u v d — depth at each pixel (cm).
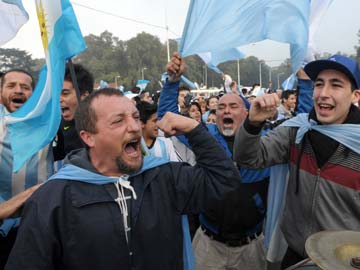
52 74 189
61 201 143
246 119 196
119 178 151
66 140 256
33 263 137
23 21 239
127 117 146
